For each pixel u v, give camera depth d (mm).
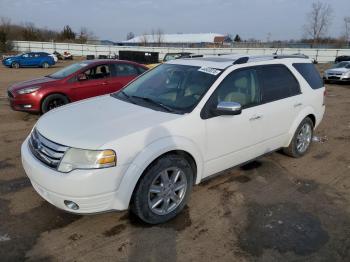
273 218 3572
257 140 4273
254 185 4348
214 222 3469
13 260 2836
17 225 3322
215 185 4305
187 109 3553
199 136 3502
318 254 3010
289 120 4766
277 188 4289
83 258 2885
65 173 2889
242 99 4031
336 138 6801
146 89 4207
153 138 3137
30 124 7227
